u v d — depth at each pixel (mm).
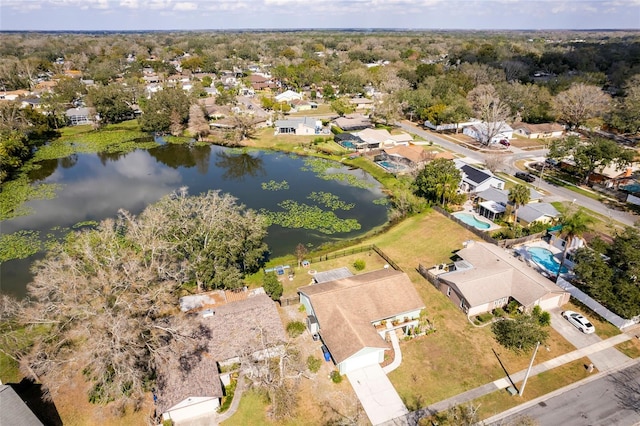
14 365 38938
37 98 147375
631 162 84188
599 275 44031
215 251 47844
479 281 47656
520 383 37938
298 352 40938
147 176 93250
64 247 58375
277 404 35344
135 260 41531
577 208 70500
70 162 101938
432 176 73125
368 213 73625
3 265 57281
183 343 37438
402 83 152500
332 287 45750
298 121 122125
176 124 121000
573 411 34969
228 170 97438
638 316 44688
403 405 35719
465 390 37250
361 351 38375
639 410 35062
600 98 118250
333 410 35219
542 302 46656
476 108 130375
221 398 36000
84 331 33438
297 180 89750
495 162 86438
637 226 49656
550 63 192375
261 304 43094
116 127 130125
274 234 65875
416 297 45938
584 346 42375
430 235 64688
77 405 35312
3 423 28781
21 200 78250
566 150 85688
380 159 98000
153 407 35188
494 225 67250
